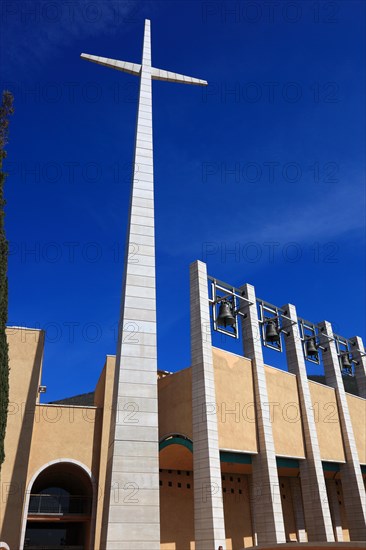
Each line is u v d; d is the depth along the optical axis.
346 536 37.97
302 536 34.19
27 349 28.91
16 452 26.25
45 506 28.73
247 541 31.67
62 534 36.28
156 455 16.02
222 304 29.72
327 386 36.94
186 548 29.69
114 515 14.89
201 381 26.53
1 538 24.33
